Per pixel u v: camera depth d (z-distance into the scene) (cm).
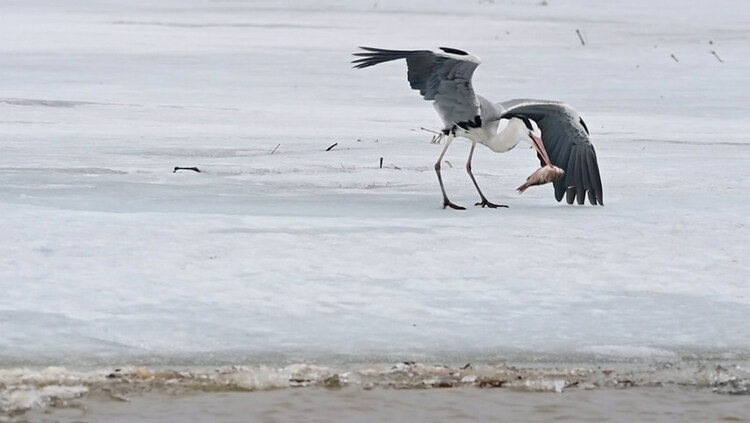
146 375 988
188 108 2872
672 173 1973
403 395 963
